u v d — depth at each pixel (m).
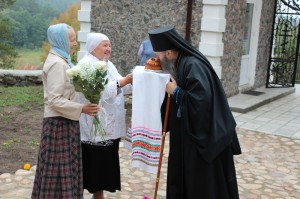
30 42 31.44
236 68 8.73
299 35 9.80
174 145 3.17
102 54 3.48
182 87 3.05
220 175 3.11
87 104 3.17
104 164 3.59
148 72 3.18
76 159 3.26
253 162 5.34
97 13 8.94
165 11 8.20
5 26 19.39
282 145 6.10
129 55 8.77
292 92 9.99
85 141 3.52
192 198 3.07
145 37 8.53
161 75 3.11
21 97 8.21
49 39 3.18
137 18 8.54
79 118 3.20
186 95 2.95
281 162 5.41
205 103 2.88
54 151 3.18
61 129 3.18
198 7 7.82
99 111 3.44
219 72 7.83
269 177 4.88
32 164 4.91
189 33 7.92
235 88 8.81
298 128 6.95
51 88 3.09
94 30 9.04
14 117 6.91
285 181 4.79
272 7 9.78
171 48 3.06
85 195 4.08
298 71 11.59
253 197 4.29
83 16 9.03
